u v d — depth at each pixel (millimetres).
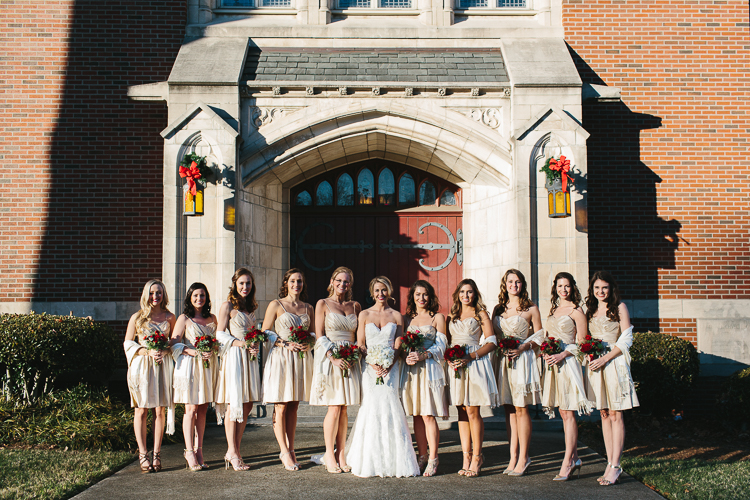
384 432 5062
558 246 7602
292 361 5266
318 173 9078
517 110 7734
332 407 5184
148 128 8555
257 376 5355
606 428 5113
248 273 5477
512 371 5180
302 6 8680
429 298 5309
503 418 7559
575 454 5066
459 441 6539
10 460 5352
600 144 8609
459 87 7805
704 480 5066
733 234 8547
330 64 8133
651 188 8594
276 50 8422
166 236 7422
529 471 5262
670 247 8539
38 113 8492
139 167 8531
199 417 5355
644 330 8453
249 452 5926
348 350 5066
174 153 7488
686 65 8656
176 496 4465
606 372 5000
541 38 8578
